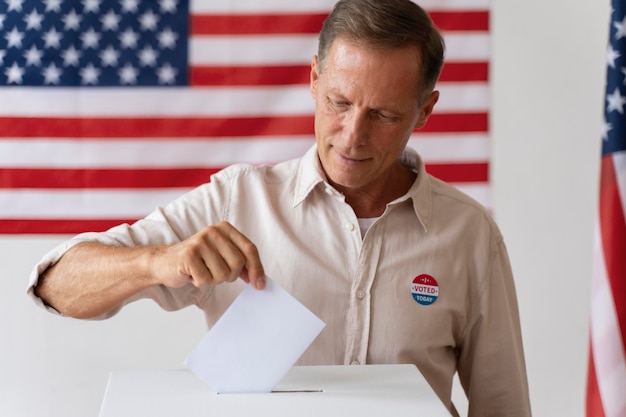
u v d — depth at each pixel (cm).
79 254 130
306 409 107
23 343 268
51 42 263
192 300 147
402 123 133
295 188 150
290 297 113
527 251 275
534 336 277
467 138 266
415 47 130
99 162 265
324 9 263
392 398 112
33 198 265
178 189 267
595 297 224
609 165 224
